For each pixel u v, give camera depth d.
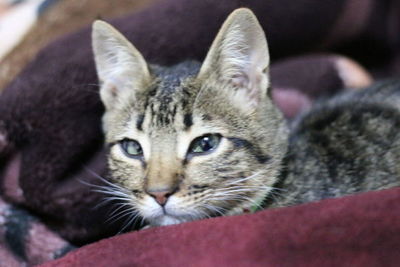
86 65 0.46
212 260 0.36
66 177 0.46
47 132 0.45
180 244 0.38
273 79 0.58
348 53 0.65
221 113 0.43
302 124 0.49
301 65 0.59
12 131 0.45
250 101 0.44
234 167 0.43
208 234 0.38
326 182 0.45
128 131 0.44
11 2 0.60
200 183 0.42
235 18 0.43
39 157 0.45
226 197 0.43
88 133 0.46
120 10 0.56
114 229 0.46
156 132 0.43
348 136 0.47
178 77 0.45
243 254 0.36
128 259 0.38
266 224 0.37
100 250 0.39
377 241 0.36
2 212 0.46
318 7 0.54
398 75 0.66
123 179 0.44
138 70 0.45
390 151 0.46
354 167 0.45
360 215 0.36
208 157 0.43
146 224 0.46
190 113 0.43
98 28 0.45
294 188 0.44
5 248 0.45
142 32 0.48
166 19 0.48
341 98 0.53
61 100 0.45
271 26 0.50
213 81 0.44
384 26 0.64
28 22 0.57
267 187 0.44
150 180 0.42
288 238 0.36
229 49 0.44
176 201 0.42
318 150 0.46
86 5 0.56
